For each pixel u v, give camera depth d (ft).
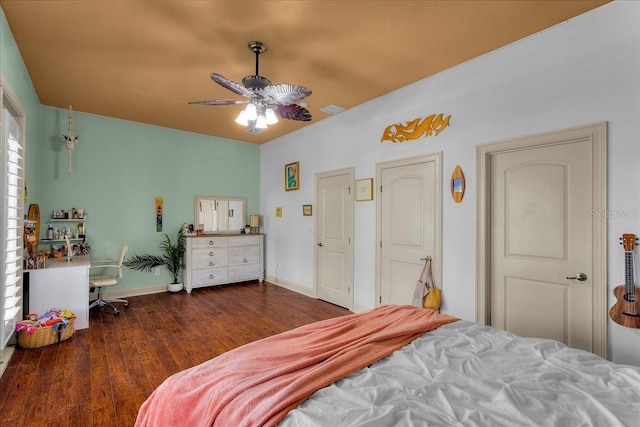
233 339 10.98
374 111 13.33
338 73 10.95
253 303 15.44
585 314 7.99
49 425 6.44
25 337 9.84
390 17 7.88
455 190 10.43
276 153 19.83
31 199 12.37
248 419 3.54
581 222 8.07
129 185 16.61
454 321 6.83
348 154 14.62
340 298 15.06
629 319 7.02
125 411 6.92
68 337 10.76
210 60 10.03
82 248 14.89
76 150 15.11
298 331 6.17
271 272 20.18
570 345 8.23
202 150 19.10
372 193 13.41
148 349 10.07
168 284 17.67
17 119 10.02
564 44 8.16
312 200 16.88
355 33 8.57
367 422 3.38
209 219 19.31
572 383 4.37
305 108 9.56
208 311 14.11
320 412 3.62
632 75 7.16
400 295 12.26
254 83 8.18
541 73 8.56
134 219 16.78
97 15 7.83
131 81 11.59
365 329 6.26
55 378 8.22
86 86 12.07
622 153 7.30
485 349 5.47
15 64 9.00
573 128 8.00
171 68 10.57
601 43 7.57
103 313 13.73
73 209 14.97
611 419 3.57
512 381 4.40
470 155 10.09
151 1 7.32
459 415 3.67
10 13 7.72
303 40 8.92
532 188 8.96
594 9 7.65
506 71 9.25
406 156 12.05
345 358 4.85
